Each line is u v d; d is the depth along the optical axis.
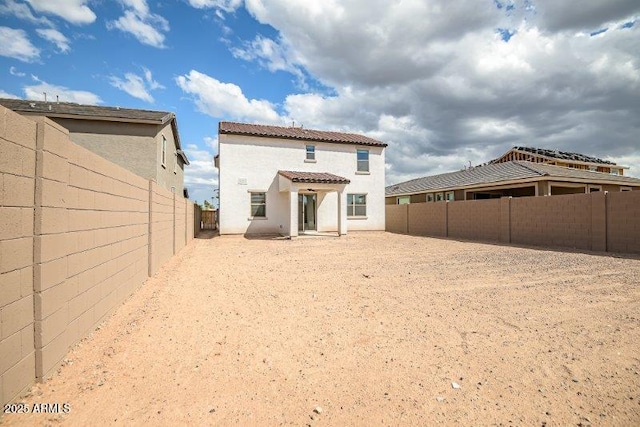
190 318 4.76
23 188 2.53
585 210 12.11
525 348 3.71
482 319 4.70
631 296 5.77
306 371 3.21
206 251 12.93
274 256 11.46
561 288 6.41
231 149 19.42
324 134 23.00
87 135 14.35
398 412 2.55
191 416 2.46
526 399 2.73
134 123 14.79
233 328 4.38
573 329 4.27
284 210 20.28
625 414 2.52
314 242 16.38
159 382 2.95
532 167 19.19
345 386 2.93
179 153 21.27
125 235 5.40
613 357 3.47
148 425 2.34
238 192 19.47
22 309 2.54
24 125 2.54
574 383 2.97
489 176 20.75
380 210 22.92
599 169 30.47
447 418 2.48
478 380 3.04
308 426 2.38
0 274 2.26
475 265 9.20
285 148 20.55
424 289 6.50
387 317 4.83
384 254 11.80
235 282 7.22
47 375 2.84
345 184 19.27
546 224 13.52
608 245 11.38
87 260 3.80
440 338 4.03
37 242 2.71
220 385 2.93
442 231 19.28
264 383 2.97
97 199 4.11
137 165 14.79
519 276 7.61
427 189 24.58
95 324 4.06
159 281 7.07
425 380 3.04
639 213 10.58
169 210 10.08
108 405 2.55
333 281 7.29
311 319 4.76
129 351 3.56
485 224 16.47
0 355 2.26
